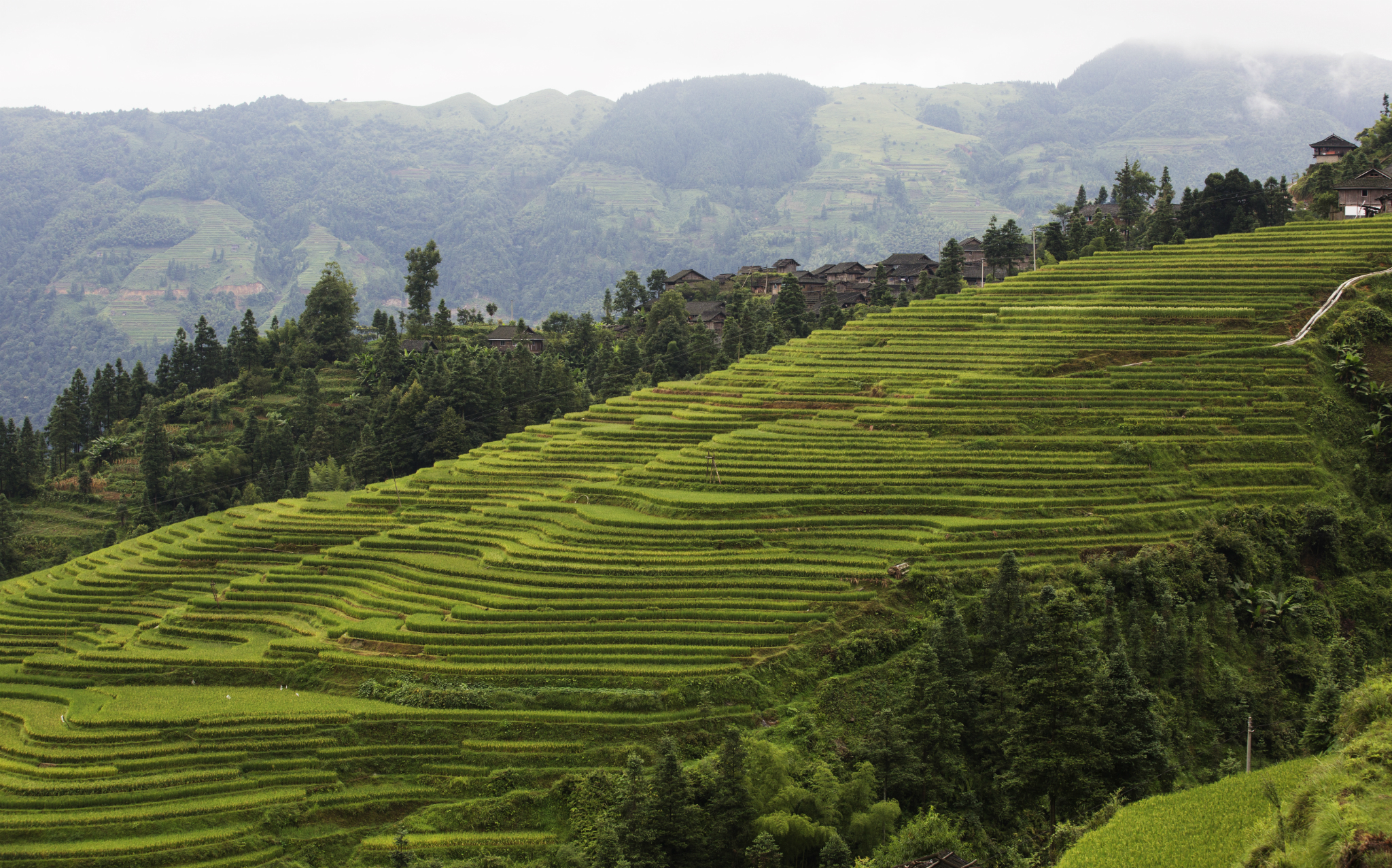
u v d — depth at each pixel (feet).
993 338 345.92
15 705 214.90
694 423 325.42
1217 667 215.31
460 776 180.75
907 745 181.47
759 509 256.11
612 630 214.07
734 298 573.33
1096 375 310.24
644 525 252.42
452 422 431.84
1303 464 269.23
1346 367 294.66
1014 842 173.47
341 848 168.25
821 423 307.78
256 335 562.25
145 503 430.20
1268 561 243.19
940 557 234.38
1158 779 183.73
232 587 262.06
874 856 160.25
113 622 263.90
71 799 172.96
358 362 552.41
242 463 448.65
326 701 203.92
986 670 205.05
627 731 188.03
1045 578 228.43
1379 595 239.30
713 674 198.90
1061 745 177.47
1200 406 289.33
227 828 168.66
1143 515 249.96
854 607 219.00
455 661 208.85
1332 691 191.01
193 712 197.36
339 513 314.35
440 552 268.62
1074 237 497.46
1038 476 266.57
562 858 160.56
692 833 159.22
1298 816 114.93
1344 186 421.59
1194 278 359.66
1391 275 333.62
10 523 411.34
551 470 312.09
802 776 174.09
